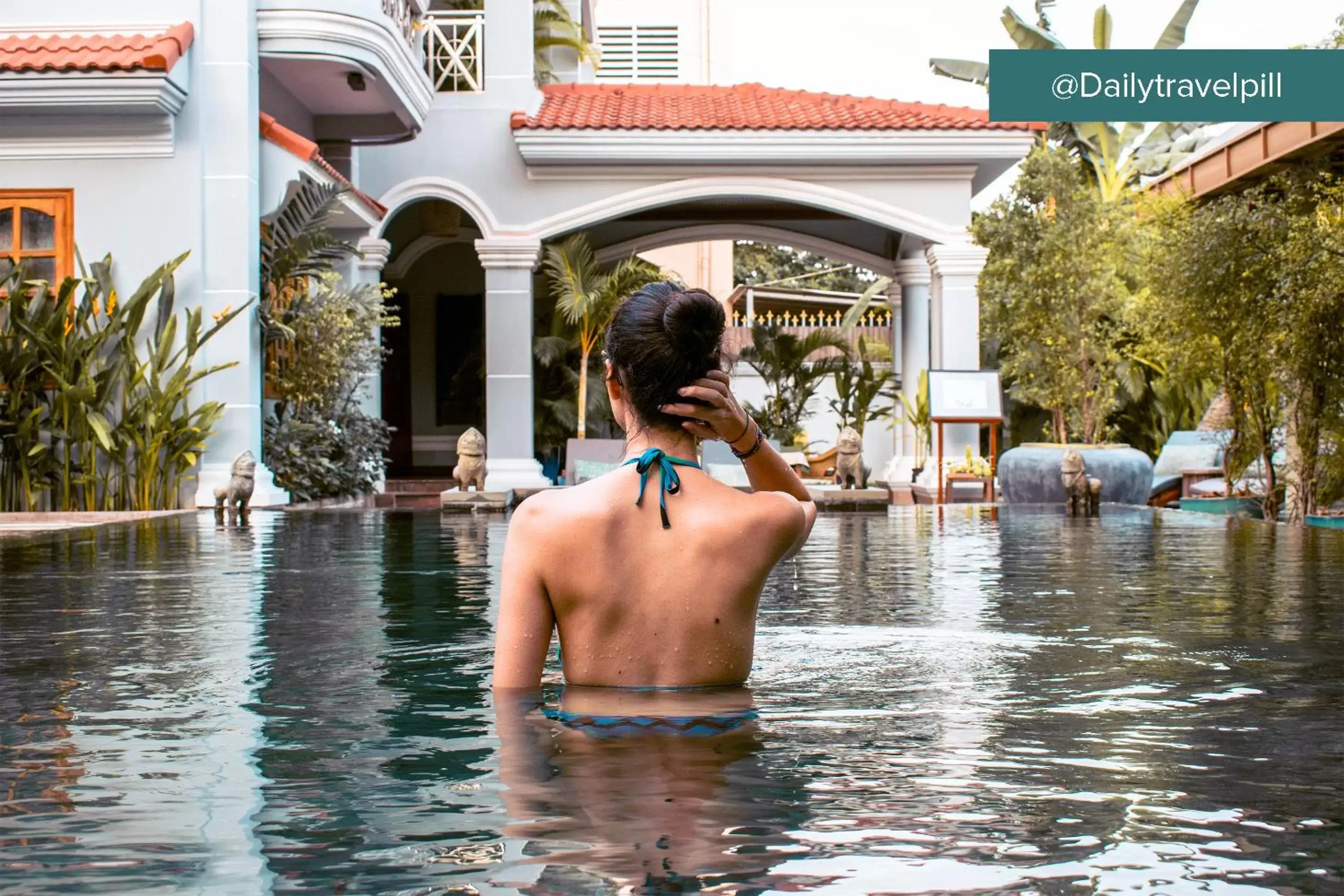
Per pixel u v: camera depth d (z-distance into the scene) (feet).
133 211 38.09
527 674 7.00
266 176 40.11
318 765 5.81
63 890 4.09
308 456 43.21
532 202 51.90
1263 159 48.80
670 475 7.05
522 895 3.97
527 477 51.39
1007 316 52.70
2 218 37.93
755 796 5.14
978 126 50.11
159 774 5.69
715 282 85.05
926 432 55.93
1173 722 6.75
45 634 10.73
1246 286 36.47
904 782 5.40
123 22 38.63
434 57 53.47
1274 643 9.97
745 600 7.14
